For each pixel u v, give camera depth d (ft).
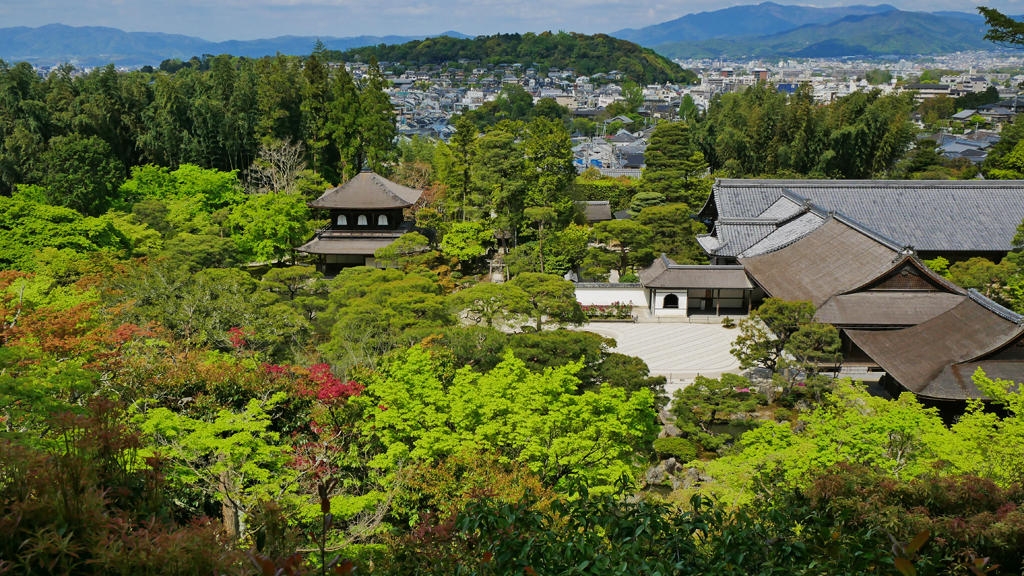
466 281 166.61
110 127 209.97
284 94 233.55
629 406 64.44
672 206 180.24
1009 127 253.03
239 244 172.76
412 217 208.64
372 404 68.03
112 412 31.50
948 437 62.23
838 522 31.14
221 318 102.27
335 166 250.57
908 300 118.01
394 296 108.17
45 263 122.42
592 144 480.64
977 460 58.44
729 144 266.36
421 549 30.45
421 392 65.72
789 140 259.19
